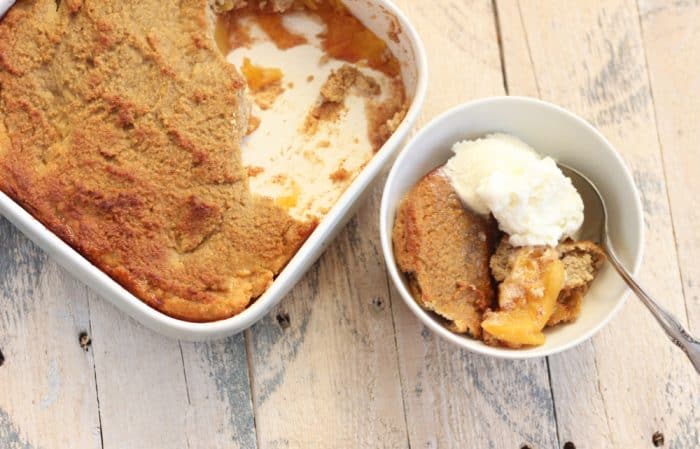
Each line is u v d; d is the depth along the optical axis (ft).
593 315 2.61
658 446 2.79
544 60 2.90
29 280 2.75
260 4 2.79
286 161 2.76
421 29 2.89
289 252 2.59
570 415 2.79
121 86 2.57
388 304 2.79
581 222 2.64
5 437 2.72
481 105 2.66
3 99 2.58
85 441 2.73
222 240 2.56
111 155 2.54
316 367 2.77
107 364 2.75
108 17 2.59
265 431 2.75
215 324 2.51
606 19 2.91
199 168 2.56
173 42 2.61
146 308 2.50
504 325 2.55
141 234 2.53
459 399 2.78
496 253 2.64
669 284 2.84
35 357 2.74
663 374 2.81
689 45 2.92
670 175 2.88
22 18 2.59
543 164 2.61
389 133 2.73
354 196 2.59
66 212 2.53
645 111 2.90
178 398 2.75
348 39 2.79
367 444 2.76
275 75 2.80
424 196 2.62
